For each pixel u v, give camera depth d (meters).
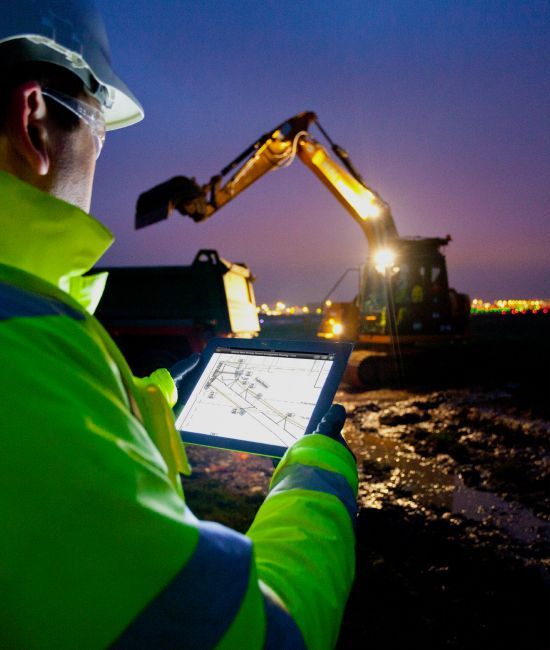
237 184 13.75
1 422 0.42
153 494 0.47
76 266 0.60
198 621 0.45
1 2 0.60
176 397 1.16
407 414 8.54
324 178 14.46
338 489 0.70
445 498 4.98
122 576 0.42
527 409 8.25
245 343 1.25
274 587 0.56
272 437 1.08
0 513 0.41
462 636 2.87
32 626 0.40
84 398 0.47
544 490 4.96
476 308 196.75
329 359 1.15
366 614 3.09
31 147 0.62
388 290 13.65
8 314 0.47
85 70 0.69
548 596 3.23
